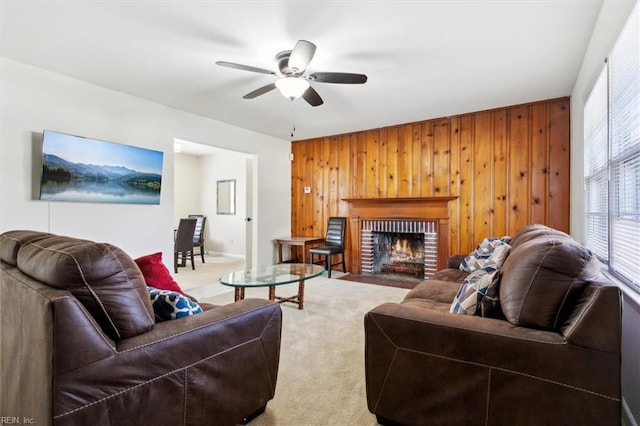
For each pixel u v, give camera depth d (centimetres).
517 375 131
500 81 328
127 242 366
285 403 182
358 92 357
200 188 823
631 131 180
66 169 311
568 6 206
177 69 300
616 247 204
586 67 272
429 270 479
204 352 142
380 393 158
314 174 591
